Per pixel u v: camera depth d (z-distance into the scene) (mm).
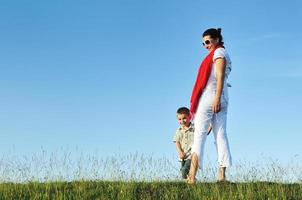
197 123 4949
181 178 5605
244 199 4578
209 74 4922
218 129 4922
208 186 5016
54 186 5281
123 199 4656
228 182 5129
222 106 4914
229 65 4965
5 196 4777
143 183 5355
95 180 5656
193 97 5016
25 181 5707
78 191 4996
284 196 4641
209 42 5012
